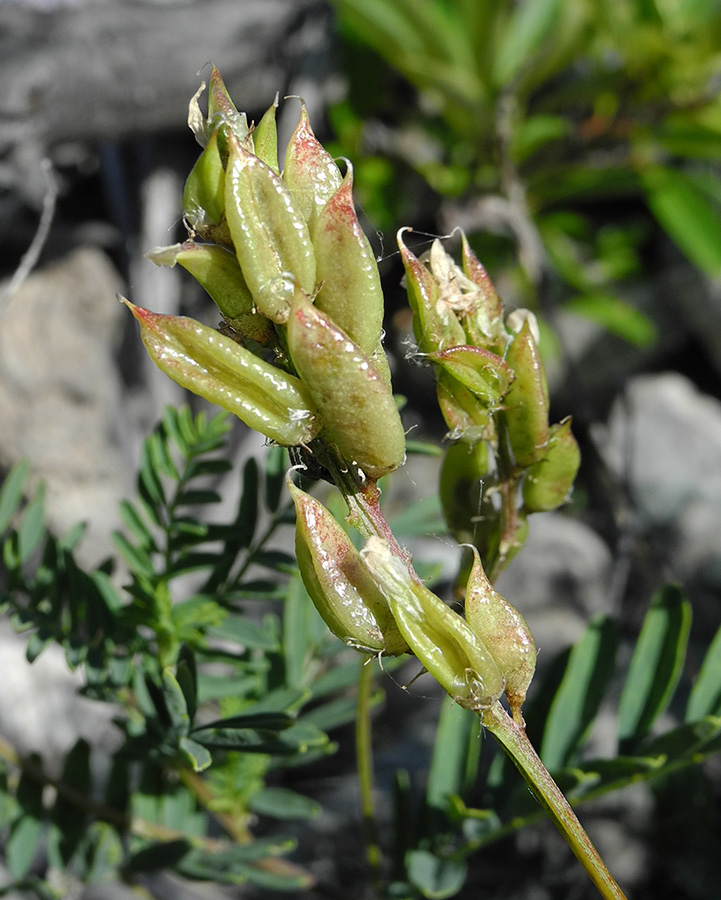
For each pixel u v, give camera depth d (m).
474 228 0.68
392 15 0.62
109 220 0.71
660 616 0.25
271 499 0.26
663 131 0.67
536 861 0.50
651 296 0.81
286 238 0.18
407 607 0.18
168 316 0.18
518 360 0.21
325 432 0.19
